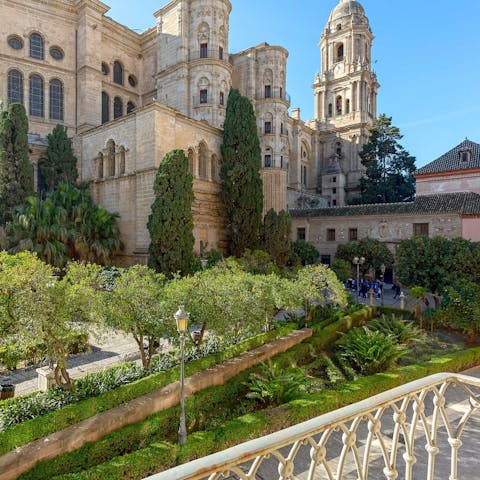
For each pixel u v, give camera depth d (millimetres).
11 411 9344
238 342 15438
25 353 12992
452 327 18547
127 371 12133
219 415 11188
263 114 50688
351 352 15195
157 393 10680
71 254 26828
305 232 43031
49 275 9789
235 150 33719
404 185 53812
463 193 34500
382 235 37781
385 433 9031
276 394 11469
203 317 12445
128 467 7613
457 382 3484
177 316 9766
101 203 32531
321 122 68750
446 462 7406
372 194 54094
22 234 25156
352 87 64625
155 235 25672
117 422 9406
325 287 19844
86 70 38688
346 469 7523
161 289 12750
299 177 59938
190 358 13562
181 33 40500
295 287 16750
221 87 40438
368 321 22438
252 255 29172
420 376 12906
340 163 64938
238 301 13203
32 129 36781
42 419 8672
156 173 27453
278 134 50625
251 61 50844
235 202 33250
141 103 46906
